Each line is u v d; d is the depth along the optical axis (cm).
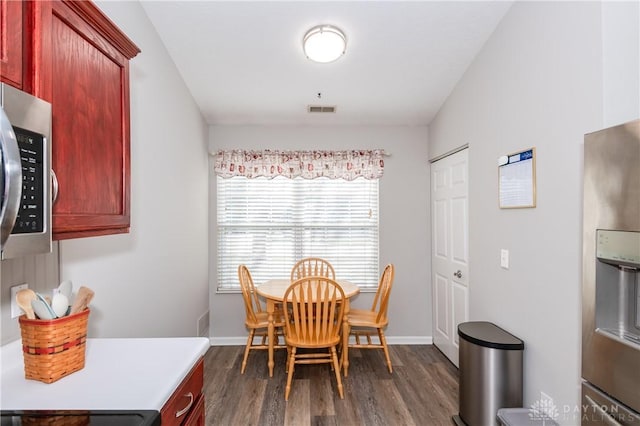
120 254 180
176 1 197
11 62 78
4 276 112
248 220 345
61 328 103
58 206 91
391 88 284
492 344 185
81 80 100
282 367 286
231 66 255
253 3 199
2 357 109
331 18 210
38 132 78
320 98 298
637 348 99
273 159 337
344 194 347
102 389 97
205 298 326
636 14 139
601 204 111
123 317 182
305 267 343
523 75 190
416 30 220
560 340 162
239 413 218
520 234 193
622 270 111
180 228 262
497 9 204
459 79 271
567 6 158
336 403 230
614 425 106
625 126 102
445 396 239
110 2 168
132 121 191
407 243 346
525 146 188
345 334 270
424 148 346
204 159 325
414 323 344
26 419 84
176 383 103
